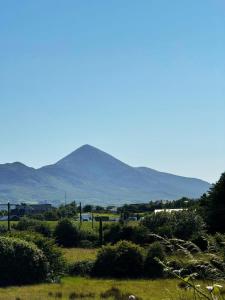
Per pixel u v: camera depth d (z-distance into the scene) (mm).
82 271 52000
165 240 4270
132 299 9469
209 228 62719
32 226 93438
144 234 65000
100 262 51344
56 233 87188
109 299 33438
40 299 34062
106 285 42938
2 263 46781
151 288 38594
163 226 61250
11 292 39156
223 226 62562
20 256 47344
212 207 64562
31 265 47531
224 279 3883
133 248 50219
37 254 48125
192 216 60812
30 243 49062
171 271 4051
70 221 87938
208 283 3916
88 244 84000
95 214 160125
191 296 3992
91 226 101250
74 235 86438
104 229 89000
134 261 49688
